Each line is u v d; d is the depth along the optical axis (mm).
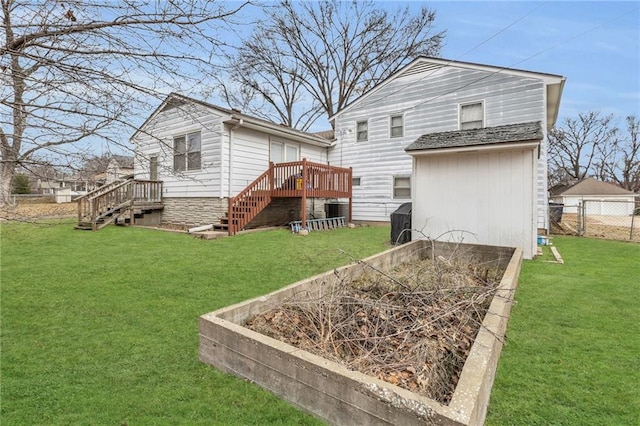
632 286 4176
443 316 2500
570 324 3010
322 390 1700
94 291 3992
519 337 2742
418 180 7039
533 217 5953
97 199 9031
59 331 2895
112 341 2703
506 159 6164
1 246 6664
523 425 1710
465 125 10609
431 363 2008
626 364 2314
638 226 13250
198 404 1892
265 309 2754
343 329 2408
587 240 8383
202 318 2354
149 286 4203
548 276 4676
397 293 3107
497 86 10031
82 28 2346
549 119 12375
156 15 2482
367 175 12672
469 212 6520
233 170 9844
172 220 10992
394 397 1444
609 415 1794
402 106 11828
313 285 3219
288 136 11438
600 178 33031
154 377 2178
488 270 5039
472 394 1415
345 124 13180
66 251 6254
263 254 6230
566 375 2176
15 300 3654
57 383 2107
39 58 2217
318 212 13438
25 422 1747
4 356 2451
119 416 1798
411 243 5699
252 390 1989
